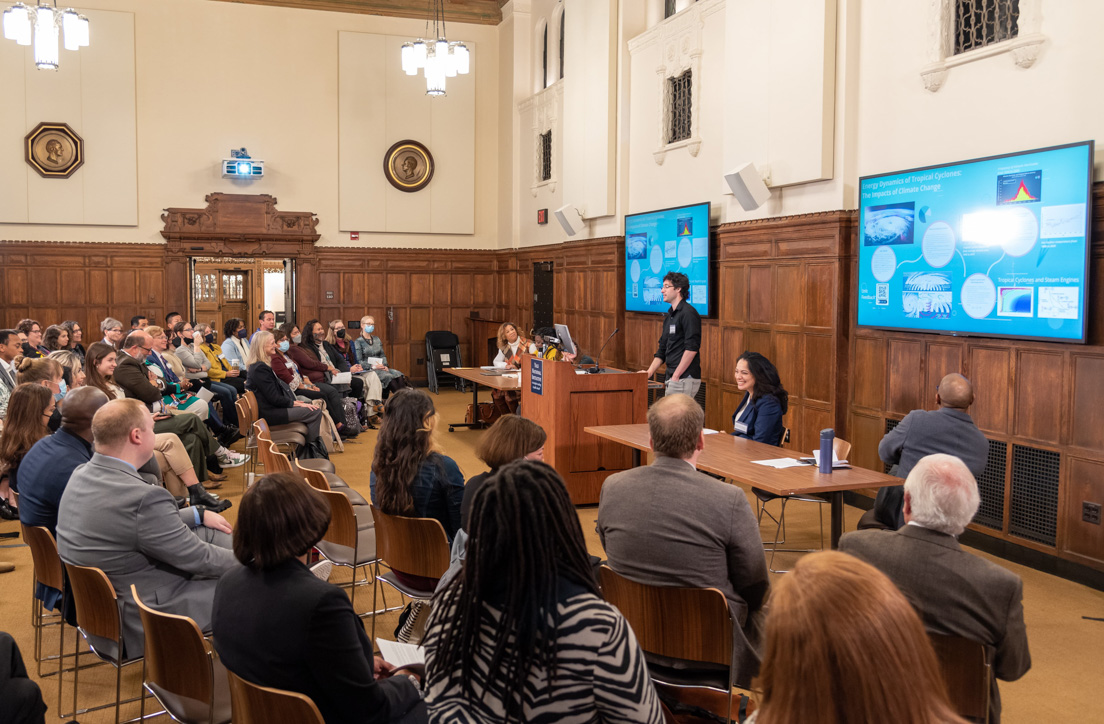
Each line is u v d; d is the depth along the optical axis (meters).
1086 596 4.40
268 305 14.55
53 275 12.03
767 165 7.02
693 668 2.53
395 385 10.81
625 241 9.90
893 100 5.87
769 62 6.92
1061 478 4.68
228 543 3.47
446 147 13.73
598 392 6.12
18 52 11.63
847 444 4.59
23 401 4.49
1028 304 4.79
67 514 2.88
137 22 12.14
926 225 5.47
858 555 2.33
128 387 6.12
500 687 1.32
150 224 12.41
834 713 0.92
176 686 2.36
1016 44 4.87
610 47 9.88
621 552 2.63
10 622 4.07
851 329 6.30
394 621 4.03
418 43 9.64
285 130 12.93
